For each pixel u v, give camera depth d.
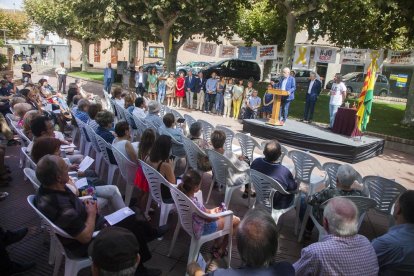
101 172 5.21
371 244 2.26
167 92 13.84
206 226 2.90
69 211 2.38
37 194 2.53
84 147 5.93
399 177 6.90
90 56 35.59
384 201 3.96
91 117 5.90
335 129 8.86
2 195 4.29
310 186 4.50
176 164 6.02
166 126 5.42
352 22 14.34
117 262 1.54
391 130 10.63
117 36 17.88
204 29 15.02
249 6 15.48
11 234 3.12
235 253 3.45
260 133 9.32
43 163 2.45
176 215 4.11
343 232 2.06
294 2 11.81
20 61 37.41
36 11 27.42
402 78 23.36
